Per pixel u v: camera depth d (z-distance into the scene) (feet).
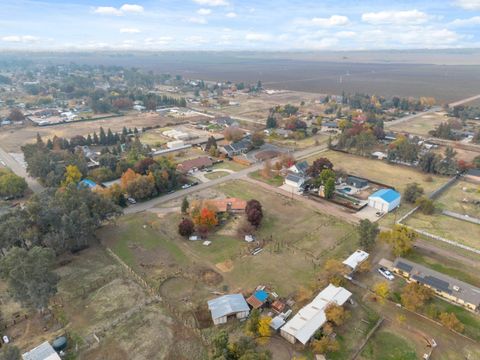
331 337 177.68
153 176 344.08
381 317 192.44
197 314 195.00
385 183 380.58
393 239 245.24
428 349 172.14
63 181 354.95
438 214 314.96
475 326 185.78
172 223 292.20
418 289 200.54
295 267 235.81
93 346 173.58
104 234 274.36
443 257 248.52
